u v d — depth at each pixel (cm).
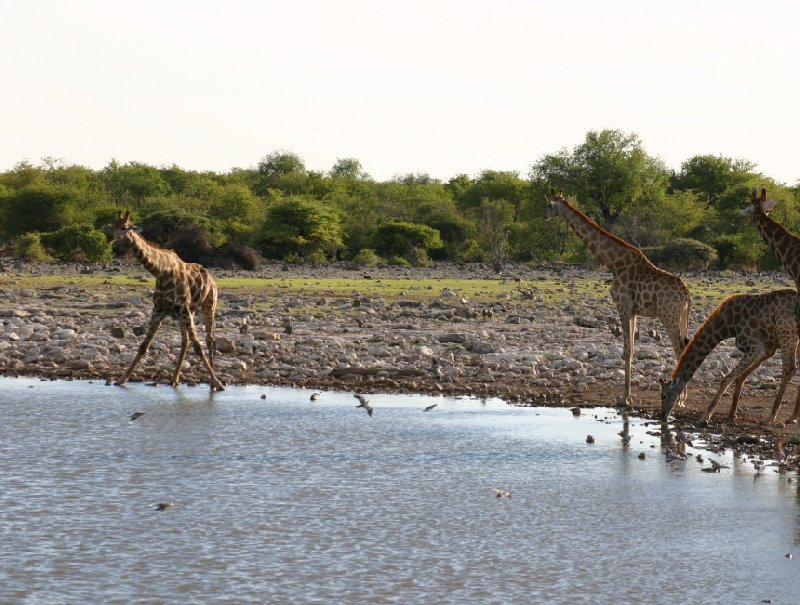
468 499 4444
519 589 3375
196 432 5791
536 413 6512
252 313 12469
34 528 3947
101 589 3319
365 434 5800
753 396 6981
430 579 3453
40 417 6188
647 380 7681
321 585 3381
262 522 4069
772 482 4756
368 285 18975
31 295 14650
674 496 4509
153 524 4022
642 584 3434
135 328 10156
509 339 10312
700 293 17738
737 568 3597
